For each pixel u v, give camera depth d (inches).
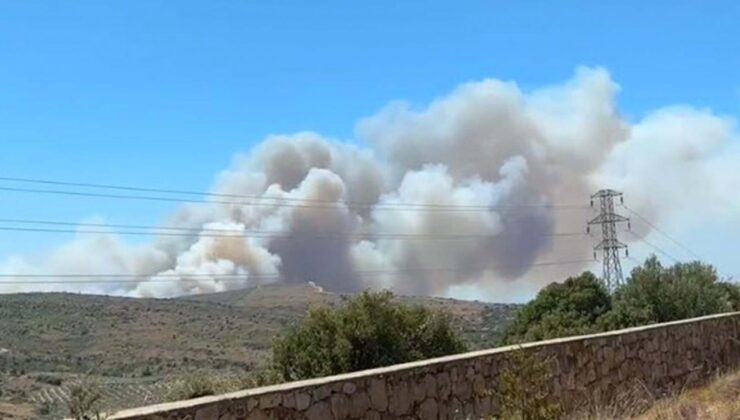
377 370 399.9
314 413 356.5
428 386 421.7
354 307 853.8
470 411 445.4
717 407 478.3
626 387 580.4
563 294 1738.4
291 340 844.0
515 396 386.3
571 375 512.1
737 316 834.8
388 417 394.9
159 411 291.4
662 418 473.1
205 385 749.3
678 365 672.4
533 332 1609.3
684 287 1346.0
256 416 328.8
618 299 1427.2
